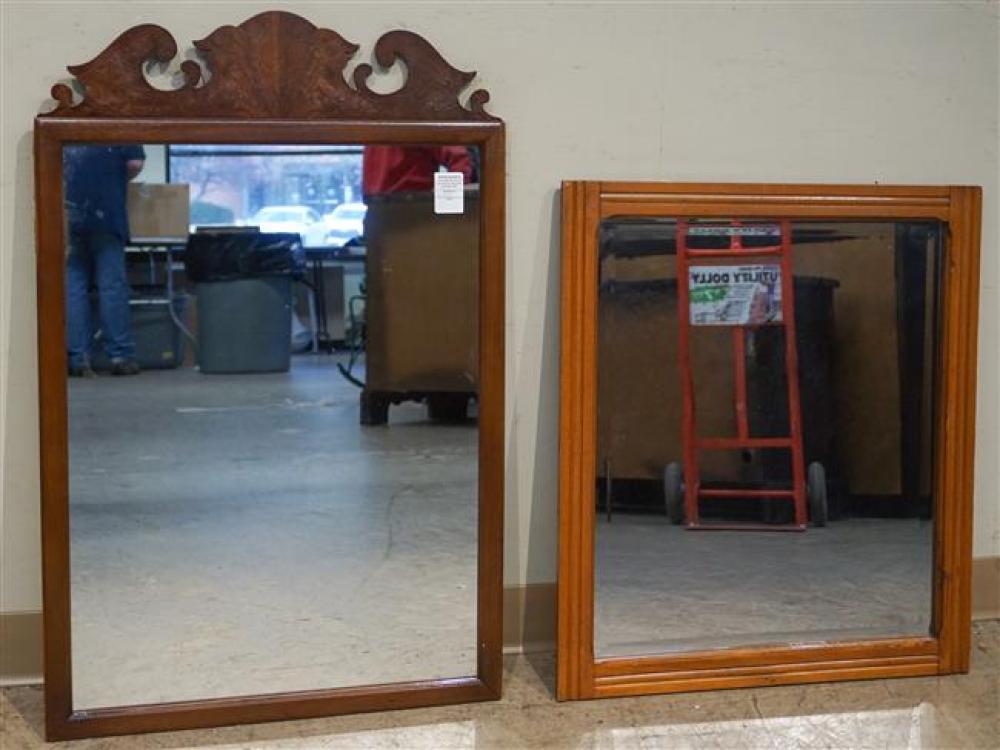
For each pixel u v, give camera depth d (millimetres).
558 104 2576
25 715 2385
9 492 2449
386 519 2693
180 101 2340
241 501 2795
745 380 2631
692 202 2529
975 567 2875
